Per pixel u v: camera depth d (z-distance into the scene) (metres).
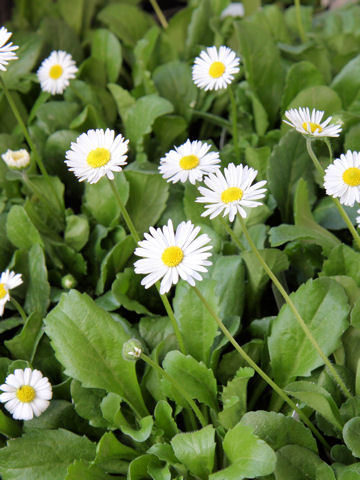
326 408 0.39
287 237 0.43
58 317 0.42
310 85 0.53
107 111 0.58
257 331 0.45
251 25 0.54
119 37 0.62
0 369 0.44
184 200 0.48
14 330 0.48
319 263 0.47
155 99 0.53
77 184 0.54
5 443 0.44
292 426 0.40
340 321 0.41
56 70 0.53
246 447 0.39
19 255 0.48
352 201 0.38
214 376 0.44
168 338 0.44
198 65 0.46
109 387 0.42
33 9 0.65
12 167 0.47
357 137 0.50
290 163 0.49
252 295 0.46
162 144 0.55
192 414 0.43
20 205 0.50
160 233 0.37
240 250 0.48
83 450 0.42
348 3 0.65
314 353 0.42
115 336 0.42
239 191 0.37
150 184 0.49
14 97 0.57
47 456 0.41
